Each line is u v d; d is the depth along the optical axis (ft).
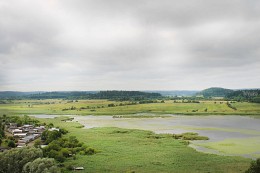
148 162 274.57
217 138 428.56
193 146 363.35
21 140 402.93
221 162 272.92
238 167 255.09
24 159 209.67
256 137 437.99
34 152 218.18
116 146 353.72
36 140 398.21
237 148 349.61
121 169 251.80
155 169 251.19
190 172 241.96
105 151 324.60
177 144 367.04
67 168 252.62
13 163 209.56
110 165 264.31
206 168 253.24
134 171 244.83
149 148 341.41
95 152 317.63
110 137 427.74
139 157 295.28
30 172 193.77
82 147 333.01
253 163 209.26
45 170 189.78
